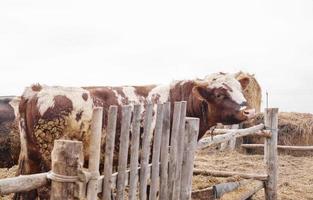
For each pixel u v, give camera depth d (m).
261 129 7.45
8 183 2.74
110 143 3.71
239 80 6.76
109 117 3.70
